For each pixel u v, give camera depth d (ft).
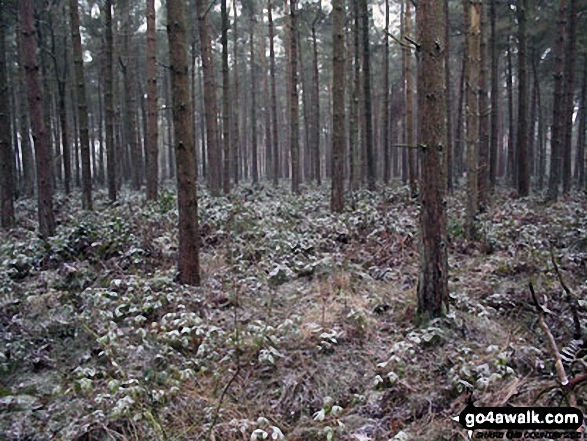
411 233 28.14
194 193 22.18
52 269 24.47
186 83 21.57
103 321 17.81
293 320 17.49
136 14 82.64
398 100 115.14
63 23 61.05
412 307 18.61
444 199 17.01
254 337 16.53
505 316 18.26
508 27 62.75
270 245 27.02
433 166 16.75
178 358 15.98
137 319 17.37
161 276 22.25
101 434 12.55
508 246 26.05
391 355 15.57
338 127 36.14
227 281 22.66
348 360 15.72
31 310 19.16
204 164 100.32
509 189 62.90
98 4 70.28
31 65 29.89
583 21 59.57
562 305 18.20
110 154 47.70
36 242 26.94
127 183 87.25
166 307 19.51
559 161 43.55
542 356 14.89
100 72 88.43
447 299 17.44
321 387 14.53
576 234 26.53
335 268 23.24
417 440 11.95
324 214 36.42
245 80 114.62
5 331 17.42
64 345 17.12
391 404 13.51
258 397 14.43
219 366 15.67
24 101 62.44
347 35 62.03
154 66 44.37
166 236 28.17
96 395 13.79
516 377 13.67
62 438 12.37
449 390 13.64
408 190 47.44
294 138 53.93
